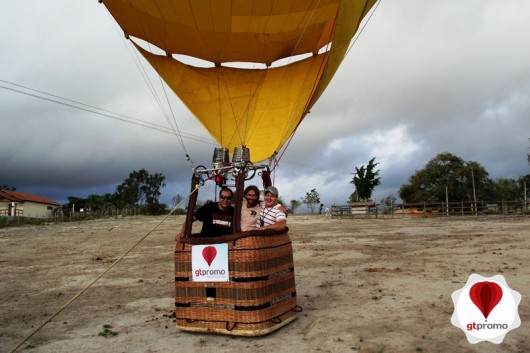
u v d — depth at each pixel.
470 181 49.03
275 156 6.48
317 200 64.50
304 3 6.31
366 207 34.22
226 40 6.93
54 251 14.52
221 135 7.06
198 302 5.02
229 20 6.57
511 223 20.12
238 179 5.12
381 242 14.03
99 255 13.08
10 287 8.44
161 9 6.43
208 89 7.27
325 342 4.56
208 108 7.21
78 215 42.38
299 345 4.52
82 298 7.26
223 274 4.88
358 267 9.07
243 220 5.43
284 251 5.32
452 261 9.12
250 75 7.29
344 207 34.84
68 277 9.33
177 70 7.33
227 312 4.89
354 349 4.31
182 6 6.35
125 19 6.80
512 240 12.51
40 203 57.66
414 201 50.47
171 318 5.77
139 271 9.80
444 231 17.23
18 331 5.51
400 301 5.99
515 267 7.99
